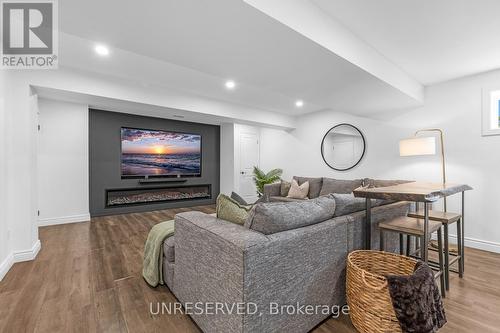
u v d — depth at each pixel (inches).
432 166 136.5
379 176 163.3
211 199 244.1
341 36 78.2
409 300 46.8
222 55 77.7
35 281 82.0
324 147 203.3
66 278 84.4
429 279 49.6
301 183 199.6
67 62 109.6
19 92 100.0
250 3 53.1
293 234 53.6
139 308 67.7
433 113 134.4
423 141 115.3
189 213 72.2
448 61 106.0
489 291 78.0
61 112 159.2
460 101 125.1
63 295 73.6
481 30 81.3
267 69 87.6
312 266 57.9
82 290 76.7
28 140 100.7
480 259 105.0
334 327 61.0
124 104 141.2
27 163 100.0
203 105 165.0
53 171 157.2
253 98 171.2
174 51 74.8
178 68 118.0
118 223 162.2
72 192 163.8
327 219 66.2
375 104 137.3
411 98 124.7
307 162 218.4
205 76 128.8
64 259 100.7
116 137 187.5
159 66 115.8
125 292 75.9
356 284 57.0
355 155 179.2
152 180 205.8
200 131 236.2
